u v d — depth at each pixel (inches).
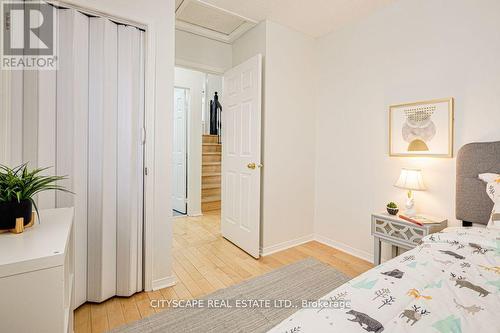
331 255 104.6
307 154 118.6
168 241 78.6
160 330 59.4
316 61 120.0
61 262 33.0
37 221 45.1
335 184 112.9
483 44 71.4
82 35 63.9
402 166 89.9
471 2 73.3
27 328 31.5
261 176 106.2
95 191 67.2
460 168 73.6
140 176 73.4
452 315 29.6
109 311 65.8
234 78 115.6
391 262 44.9
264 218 105.6
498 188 62.5
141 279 75.2
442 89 79.4
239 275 87.0
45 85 58.9
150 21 71.5
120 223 70.7
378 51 96.2
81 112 64.1
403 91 89.0
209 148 203.9
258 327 61.1
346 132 108.0
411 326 27.5
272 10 97.2
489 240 51.7
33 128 57.5
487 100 70.8
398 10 90.1
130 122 70.6
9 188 39.2
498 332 26.8
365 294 34.0
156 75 74.0
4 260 30.3
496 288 35.8
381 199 96.0
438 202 80.8
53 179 46.6
